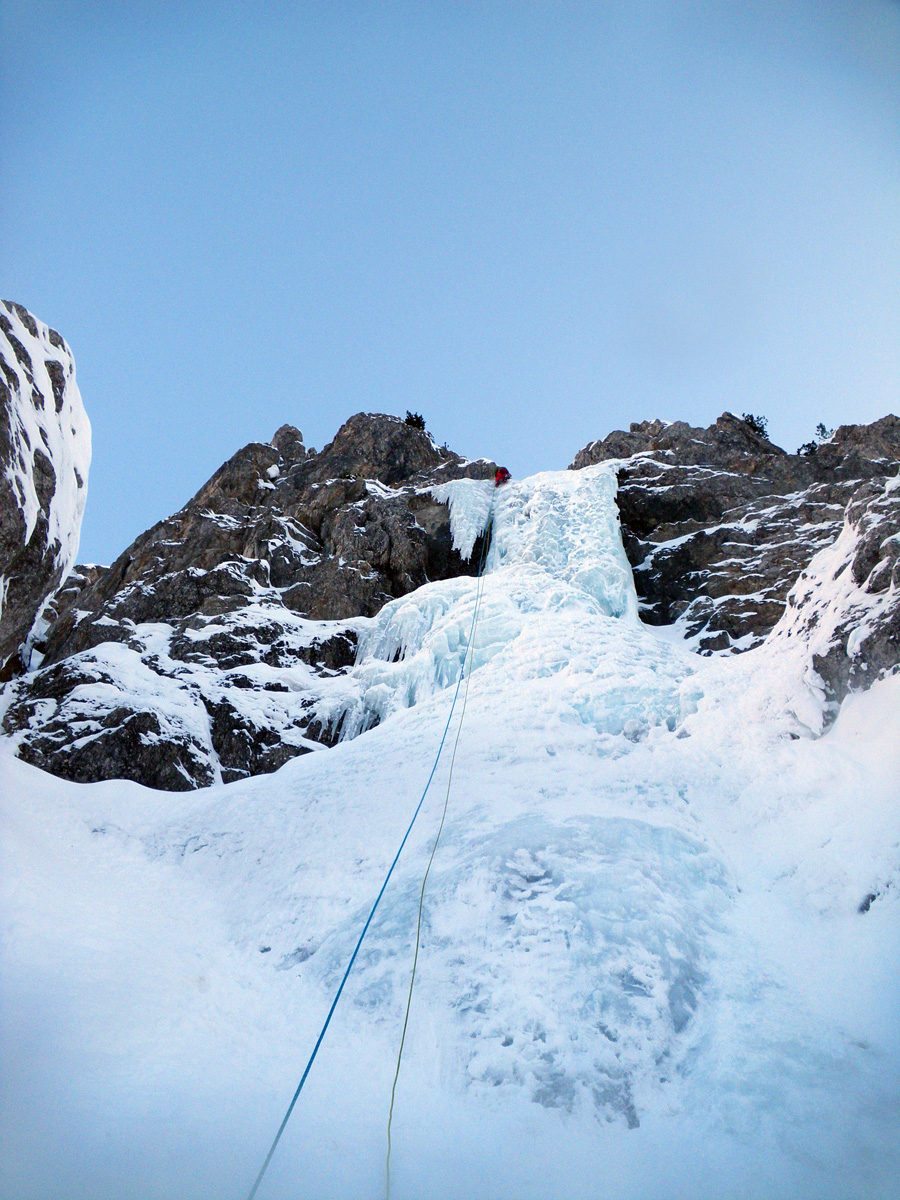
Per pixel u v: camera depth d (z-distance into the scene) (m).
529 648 13.62
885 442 21.34
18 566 9.95
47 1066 4.48
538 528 19.38
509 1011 5.20
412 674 14.37
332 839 8.63
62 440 11.02
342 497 22.81
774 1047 4.67
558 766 9.20
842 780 7.00
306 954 6.60
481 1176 4.01
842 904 5.81
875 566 8.81
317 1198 3.78
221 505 22.41
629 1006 5.13
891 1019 4.69
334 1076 4.97
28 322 11.02
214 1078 4.75
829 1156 3.88
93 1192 3.63
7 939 5.90
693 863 6.71
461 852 7.32
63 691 13.95
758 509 20.12
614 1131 4.34
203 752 13.02
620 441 24.62
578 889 6.22
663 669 12.63
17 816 10.13
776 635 11.04
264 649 16.45
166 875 9.26
